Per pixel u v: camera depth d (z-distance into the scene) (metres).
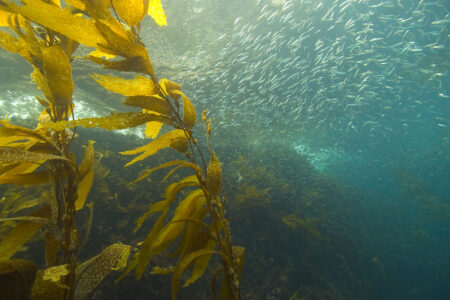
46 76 0.68
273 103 13.78
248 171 13.05
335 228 11.51
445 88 17.58
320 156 19.88
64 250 0.66
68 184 0.71
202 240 0.83
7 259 0.63
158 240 0.78
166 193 0.86
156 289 6.19
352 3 12.06
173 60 13.76
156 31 12.15
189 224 0.84
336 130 18.70
